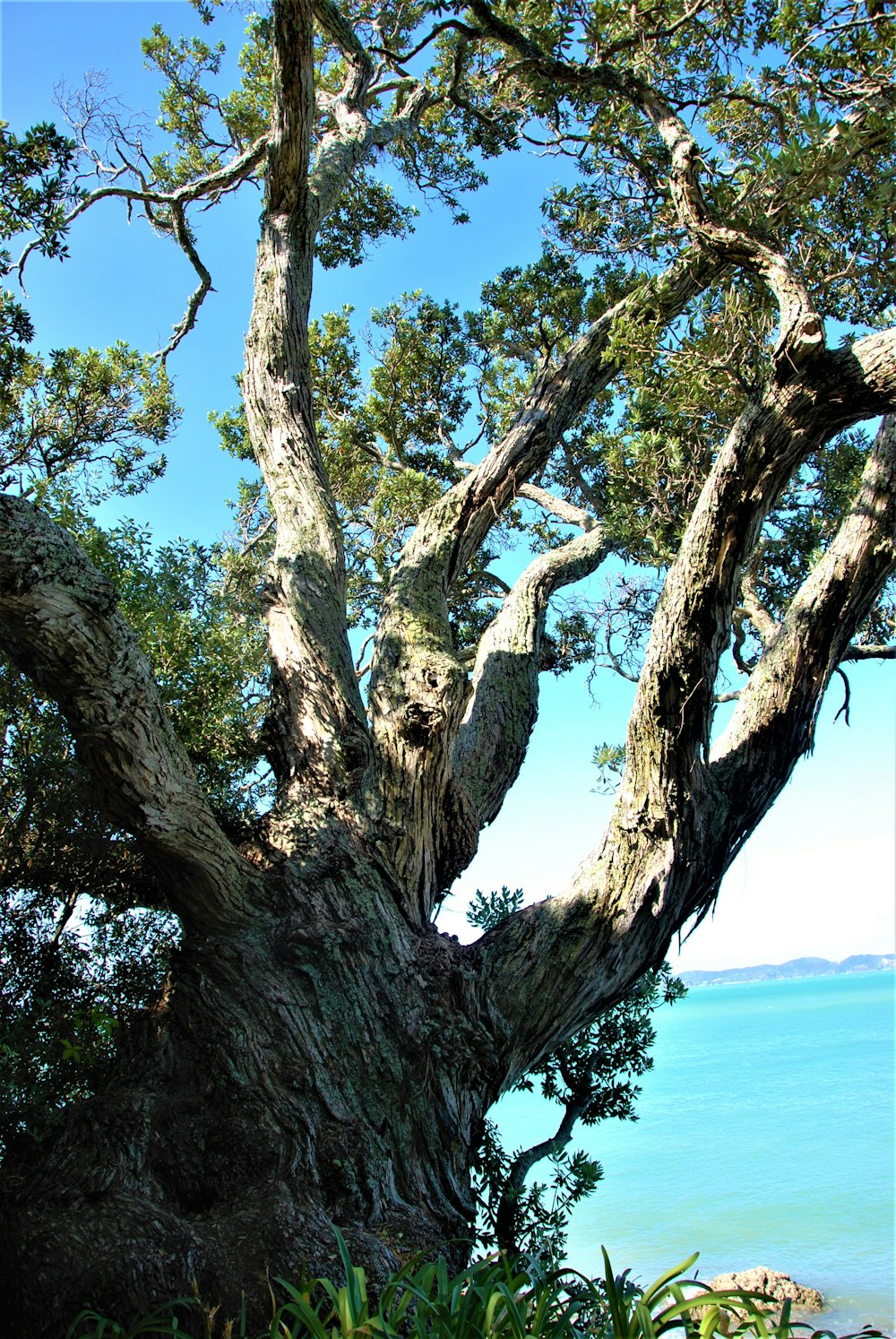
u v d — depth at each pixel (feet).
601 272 33.78
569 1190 19.99
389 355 37.58
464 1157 14.19
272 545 31.81
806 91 17.17
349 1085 13.44
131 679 12.86
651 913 15.98
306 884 15.01
